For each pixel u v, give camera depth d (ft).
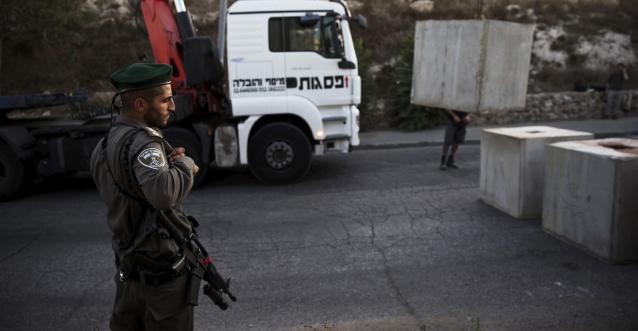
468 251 16.69
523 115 46.09
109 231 20.03
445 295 13.56
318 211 21.67
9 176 24.98
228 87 25.34
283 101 25.36
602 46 56.44
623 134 38.75
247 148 26.18
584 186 16.03
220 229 19.67
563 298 13.16
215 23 53.21
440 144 37.88
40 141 25.46
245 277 15.15
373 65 50.11
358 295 13.74
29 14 38.81
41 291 14.57
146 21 26.48
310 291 14.07
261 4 24.82
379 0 57.72
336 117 26.11
